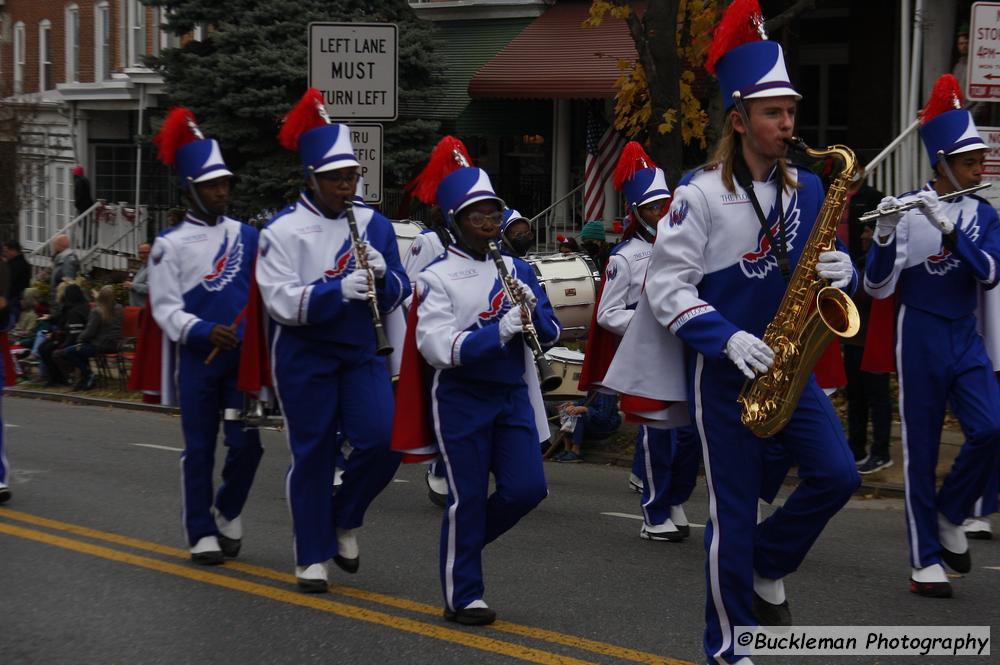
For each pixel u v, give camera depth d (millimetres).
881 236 6457
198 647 5633
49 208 32438
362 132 12016
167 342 7125
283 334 6367
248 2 20562
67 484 9758
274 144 20188
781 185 4664
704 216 4598
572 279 12734
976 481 6535
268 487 9844
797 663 5250
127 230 26906
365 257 6234
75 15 32625
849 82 17719
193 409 6977
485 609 5895
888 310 6883
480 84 20359
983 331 6785
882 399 9945
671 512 7895
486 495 5887
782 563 4855
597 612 6152
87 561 7195
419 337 5805
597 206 19703
